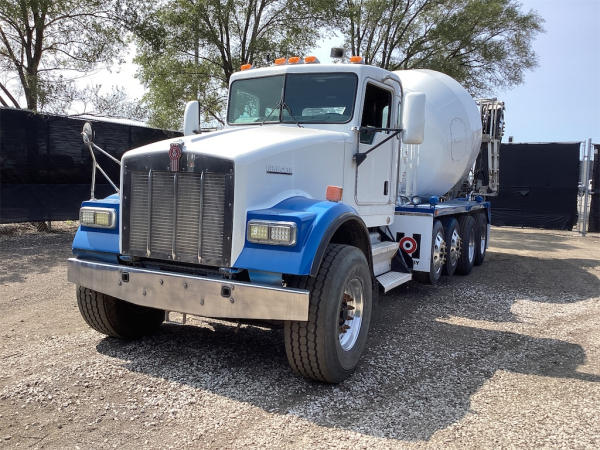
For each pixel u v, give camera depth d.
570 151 17.73
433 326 5.70
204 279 3.66
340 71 5.14
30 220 10.12
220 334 5.04
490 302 6.98
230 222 3.64
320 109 5.20
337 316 3.73
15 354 4.29
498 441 3.14
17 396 3.49
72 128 10.74
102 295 4.37
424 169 8.30
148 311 4.80
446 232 8.12
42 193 10.30
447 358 4.65
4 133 9.58
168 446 2.96
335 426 3.27
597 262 10.95
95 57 14.22
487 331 5.57
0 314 5.44
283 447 2.99
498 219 18.98
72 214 10.89
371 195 5.57
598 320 6.16
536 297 7.41
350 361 3.99
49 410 3.32
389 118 5.83
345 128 5.06
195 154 3.74
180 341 4.78
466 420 3.41
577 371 4.42
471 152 9.16
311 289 3.68
